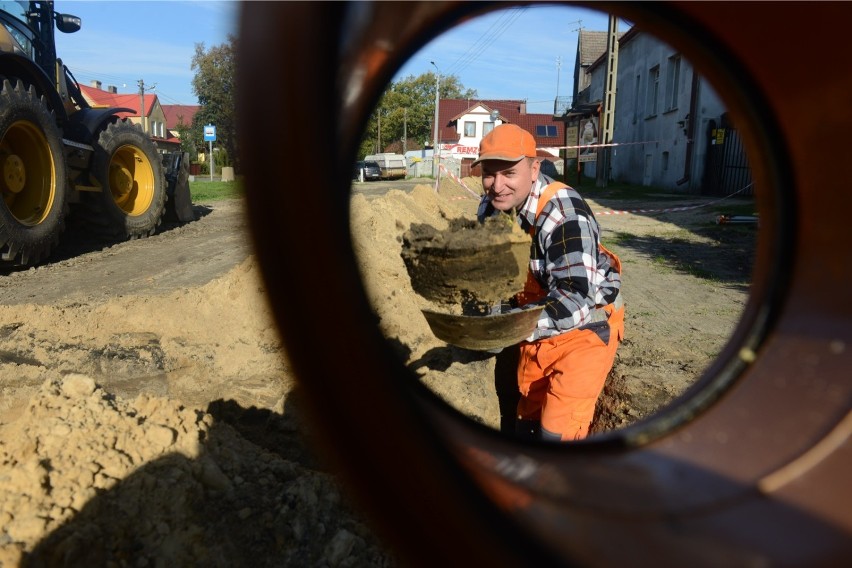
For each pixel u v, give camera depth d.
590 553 0.64
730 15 1.04
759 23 1.04
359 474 0.56
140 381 3.70
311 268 0.50
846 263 0.98
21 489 1.68
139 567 1.68
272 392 3.51
